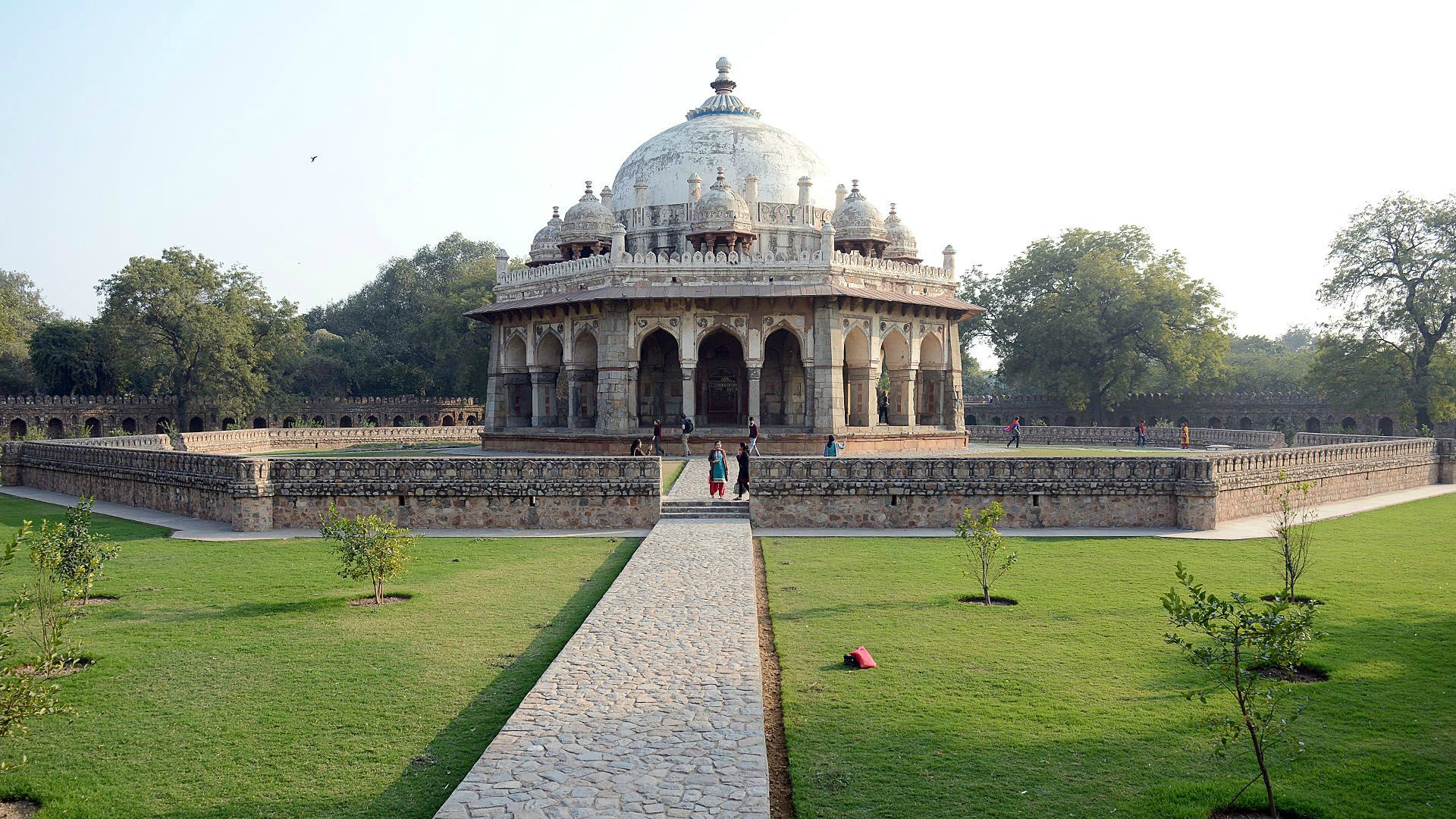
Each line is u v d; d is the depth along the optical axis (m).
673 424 40.66
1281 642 7.63
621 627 11.87
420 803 7.42
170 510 24.84
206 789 7.71
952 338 42.81
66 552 14.28
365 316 91.31
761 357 36.78
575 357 38.28
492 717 9.23
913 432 39.34
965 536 14.89
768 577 15.85
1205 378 64.19
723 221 38.06
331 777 7.90
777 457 21.69
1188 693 8.04
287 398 66.25
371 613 13.48
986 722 9.11
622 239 37.25
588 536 20.36
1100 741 8.68
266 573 16.50
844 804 7.39
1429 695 10.02
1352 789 7.76
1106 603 14.02
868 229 40.78
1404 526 22.56
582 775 7.42
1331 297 55.62
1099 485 21.81
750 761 7.71
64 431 58.34
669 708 8.93
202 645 11.84
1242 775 8.01
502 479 21.62
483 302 68.19
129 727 9.06
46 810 7.38
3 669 10.22
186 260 60.75
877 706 9.52
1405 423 53.12
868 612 13.41
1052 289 65.31
